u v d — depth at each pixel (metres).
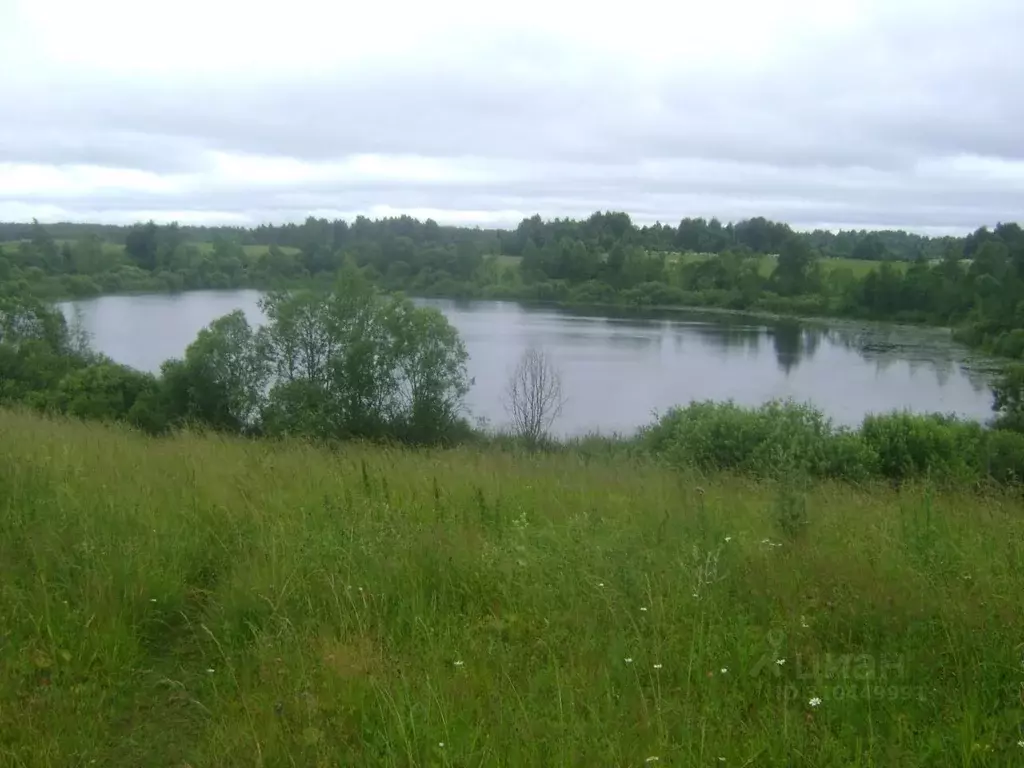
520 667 3.69
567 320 78.75
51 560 4.62
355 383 31.33
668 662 3.68
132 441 9.78
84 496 5.74
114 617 4.04
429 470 8.20
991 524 5.93
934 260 80.44
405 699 3.26
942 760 2.96
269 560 4.71
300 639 3.88
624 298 91.62
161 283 85.69
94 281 81.81
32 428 9.84
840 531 5.52
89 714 3.37
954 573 4.51
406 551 4.79
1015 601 4.09
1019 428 30.11
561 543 5.02
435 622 4.11
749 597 4.31
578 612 4.16
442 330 32.38
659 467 11.30
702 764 2.92
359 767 3.00
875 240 100.38
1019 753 2.95
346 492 6.00
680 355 59.16
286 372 32.03
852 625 3.98
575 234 108.38
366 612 4.12
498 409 41.09
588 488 7.55
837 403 42.03
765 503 6.70
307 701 3.31
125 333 60.78
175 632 4.20
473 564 4.70
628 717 3.23
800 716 3.24
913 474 12.55
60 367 34.00
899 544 5.07
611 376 50.88
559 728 3.09
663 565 4.64
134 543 4.83
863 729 3.16
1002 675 3.51
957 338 65.25
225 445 10.16
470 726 3.17
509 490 7.07
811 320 78.56
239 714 3.34
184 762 3.10
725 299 88.25
